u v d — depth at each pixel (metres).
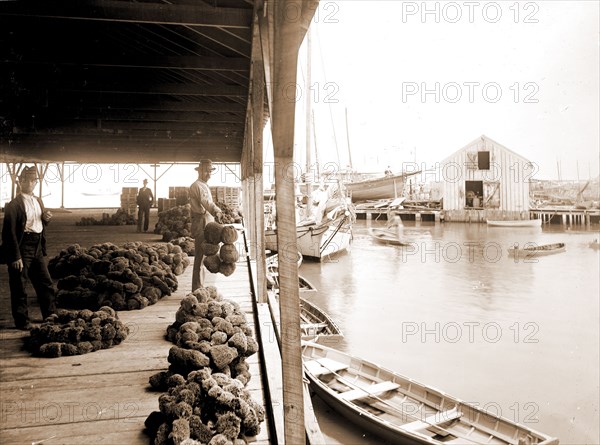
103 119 9.32
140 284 5.50
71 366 3.60
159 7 4.46
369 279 22.81
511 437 7.06
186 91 7.32
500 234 37.44
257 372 3.60
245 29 5.09
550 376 10.43
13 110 8.55
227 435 2.39
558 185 48.47
